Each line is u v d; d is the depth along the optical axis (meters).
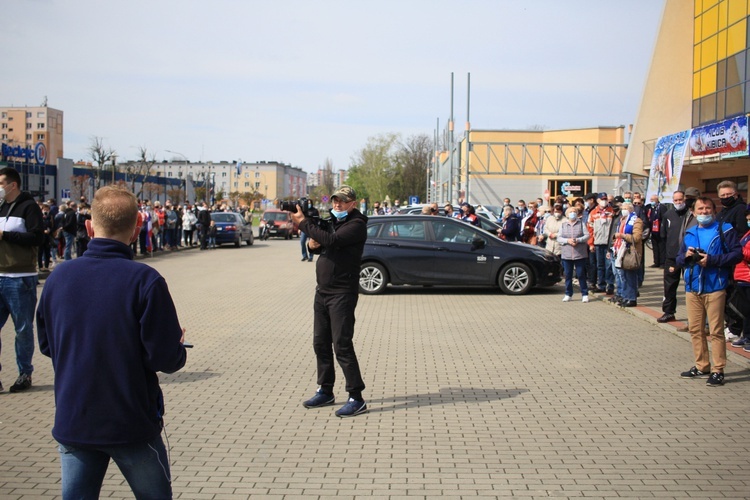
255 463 4.69
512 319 10.79
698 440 5.16
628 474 4.48
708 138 19.08
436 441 5.14
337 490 4.23
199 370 7.37
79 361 2.84
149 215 24.91
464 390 6.58
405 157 82.31
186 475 4.47
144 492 2.99
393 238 14.05
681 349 8.45
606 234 13.31
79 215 19.06
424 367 7.54
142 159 55.97
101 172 52.97
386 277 13.98
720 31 21.86
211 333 9.59
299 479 4.41
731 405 6.07
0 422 5.54
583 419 5.67
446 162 54.00
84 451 2.89
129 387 2.86
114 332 2.85
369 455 4.84
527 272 13.87
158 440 3.02
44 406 5.99
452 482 4.36
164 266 21.09
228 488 4.27
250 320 10.75
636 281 11.65
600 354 8.18
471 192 46.97
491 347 8.62
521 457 4.80
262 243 36.47
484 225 20.20
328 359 6.07
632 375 7.16
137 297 2.88
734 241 6.67
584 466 4.63
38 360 7.80
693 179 24.67
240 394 6.43
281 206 5.85
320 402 6.05
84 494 2.94
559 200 14.59
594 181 45.78
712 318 6.76
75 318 2.86
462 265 13.84
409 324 10.37
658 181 21.25
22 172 45.22
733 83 21.05
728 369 7.40
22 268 6.34
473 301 12.95
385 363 7.75
